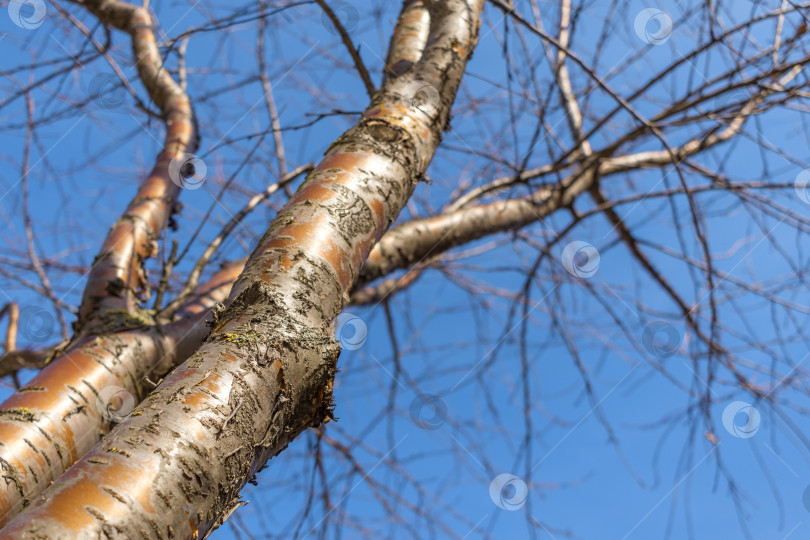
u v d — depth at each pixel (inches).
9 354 120.2
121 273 113.1
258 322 82.6
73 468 64.5
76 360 105.0
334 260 93.2
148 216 117.4
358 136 98.3
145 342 107.8
